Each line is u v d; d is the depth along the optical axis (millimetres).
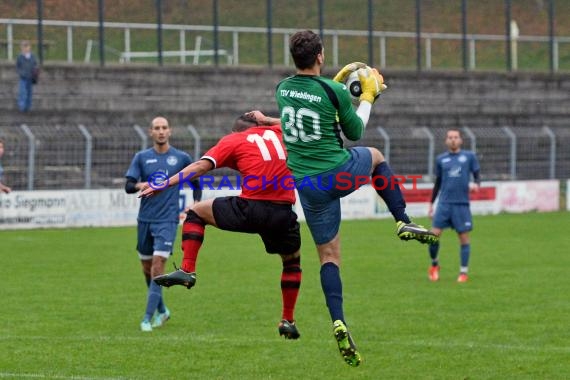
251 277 39312
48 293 34781
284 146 19391
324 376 22047
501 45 97688
